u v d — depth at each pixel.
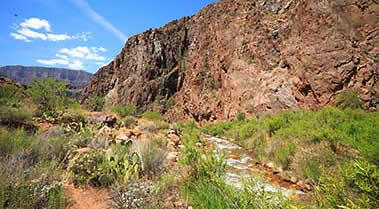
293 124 11.04
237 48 31.62
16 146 4.85
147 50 69.62
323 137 7.65
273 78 23.81
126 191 4.04
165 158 5.93
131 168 4.80
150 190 4.05
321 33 19.45
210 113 33.78
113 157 5.27
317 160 6.04
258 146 10.35
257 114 22.91
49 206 3.22
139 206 3.54
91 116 13.14
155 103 58.66
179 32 71.25
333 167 5.37
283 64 23.61
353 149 6.49
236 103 27.64
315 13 20.61
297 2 25.88
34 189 3.44
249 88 26.44
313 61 19.05
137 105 59.88
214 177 3.54
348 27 18.08
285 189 5.23
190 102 39.50
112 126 12.62
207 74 39.69
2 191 3.05
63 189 3.80
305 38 20.84
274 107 21.48
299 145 7.73
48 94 14.45
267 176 6.51
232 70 30.52
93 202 3.86
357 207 1.94
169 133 12.18
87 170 4.66
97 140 7.45
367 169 2.09
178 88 60.88
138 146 6.10
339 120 9.91
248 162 8.16
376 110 14.48
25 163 4.40
